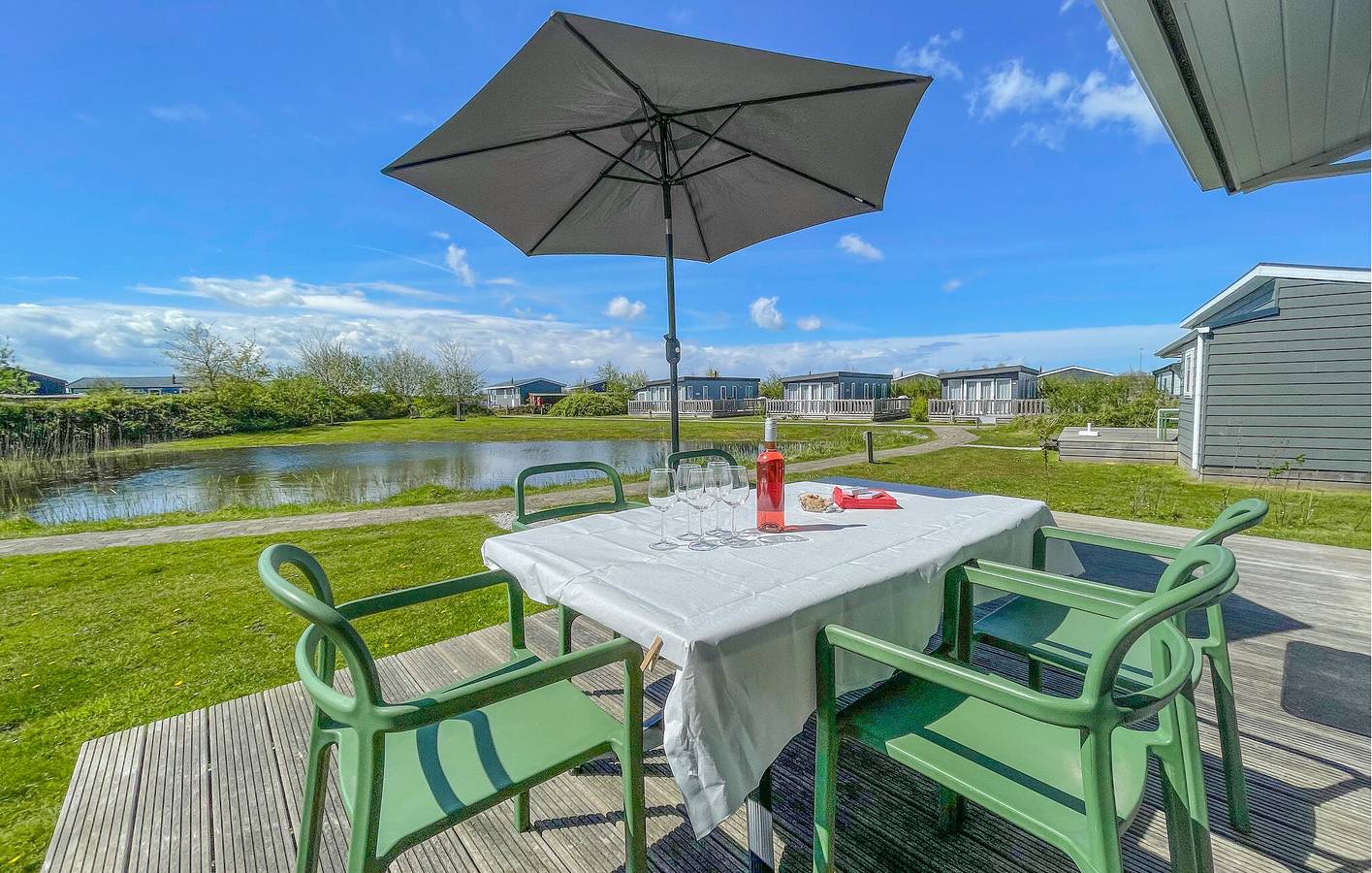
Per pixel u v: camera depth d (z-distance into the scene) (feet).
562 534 4.65
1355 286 19.36
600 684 6.53
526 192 7.52
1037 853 3.94
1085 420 48.19
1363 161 8.10
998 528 4.74
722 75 5.36
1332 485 20.07
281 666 7.63
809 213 8.42
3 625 9.27
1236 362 21.61
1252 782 4.55
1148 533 12.25
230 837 4.23
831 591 3.31
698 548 4.17
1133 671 3.94
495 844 4.17
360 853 2.58
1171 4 5.03
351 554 13.73
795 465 29.91
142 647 8.32
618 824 4.36
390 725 2.53
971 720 3.42
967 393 83.87
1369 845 3.90
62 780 5.23
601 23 4.42
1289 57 5.83
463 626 8.81
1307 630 7.33
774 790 4.66
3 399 52.16
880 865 3.86
